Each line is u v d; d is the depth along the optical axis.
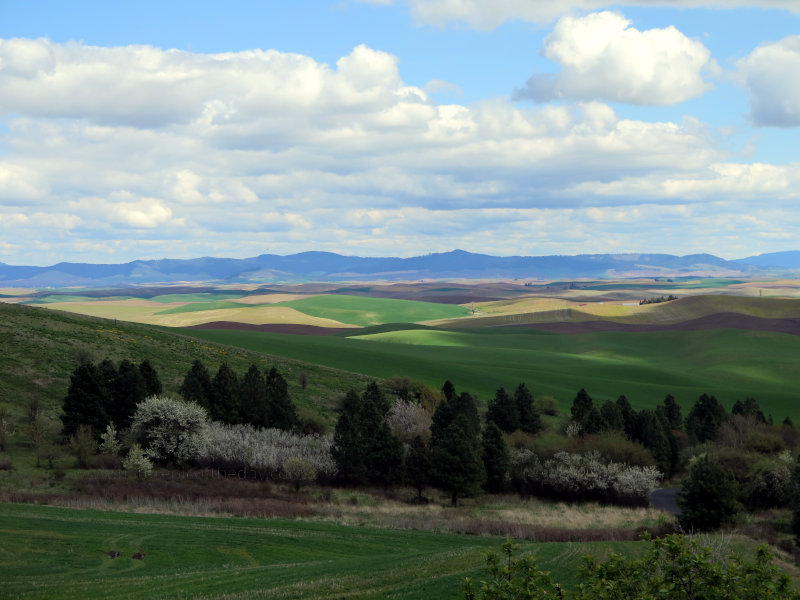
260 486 58.16
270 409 77.12
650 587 14.93
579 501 66.00
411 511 55.56
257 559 34.16
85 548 32.94
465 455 62.09
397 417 83.88
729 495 47.09
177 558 33.09
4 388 71.94
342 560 33.81
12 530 34.34
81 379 64.38
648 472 65.69
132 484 52.44
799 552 39.91
